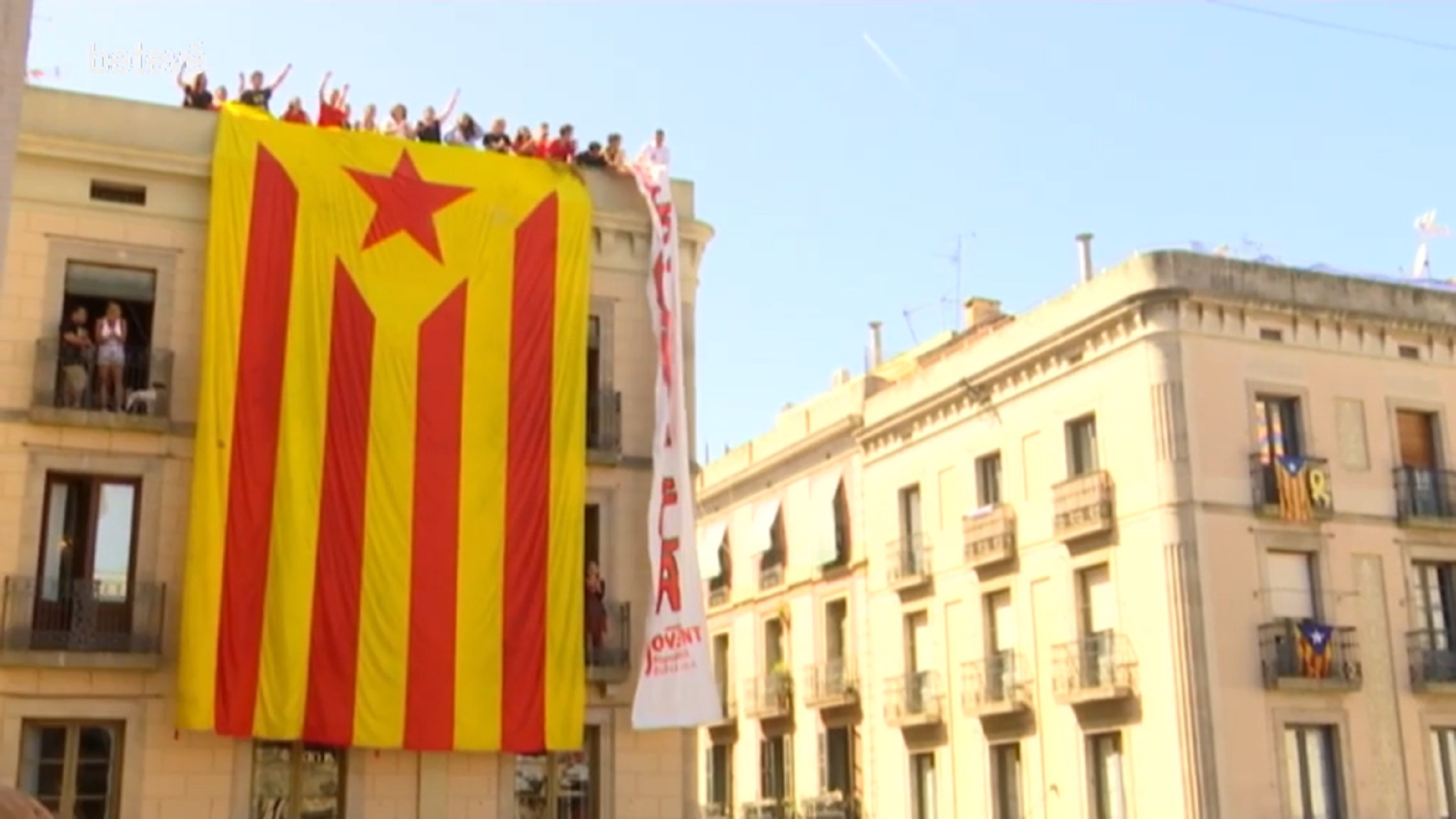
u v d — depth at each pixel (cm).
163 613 2366
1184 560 3269
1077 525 3528
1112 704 3406
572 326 2642
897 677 4134
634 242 2789
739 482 5125
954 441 4078
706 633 2559
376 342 2500
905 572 4150
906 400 4266
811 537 4656
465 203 2614
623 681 2598
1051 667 3612
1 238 1627
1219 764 3156
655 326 2723
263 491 2397
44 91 2473
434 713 2406
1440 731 3428
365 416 2469
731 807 4906
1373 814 3269
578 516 2570
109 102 2508
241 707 2312
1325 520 3416
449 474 2495
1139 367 3431
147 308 2500
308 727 2341
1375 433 3541
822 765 4453
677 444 2644
